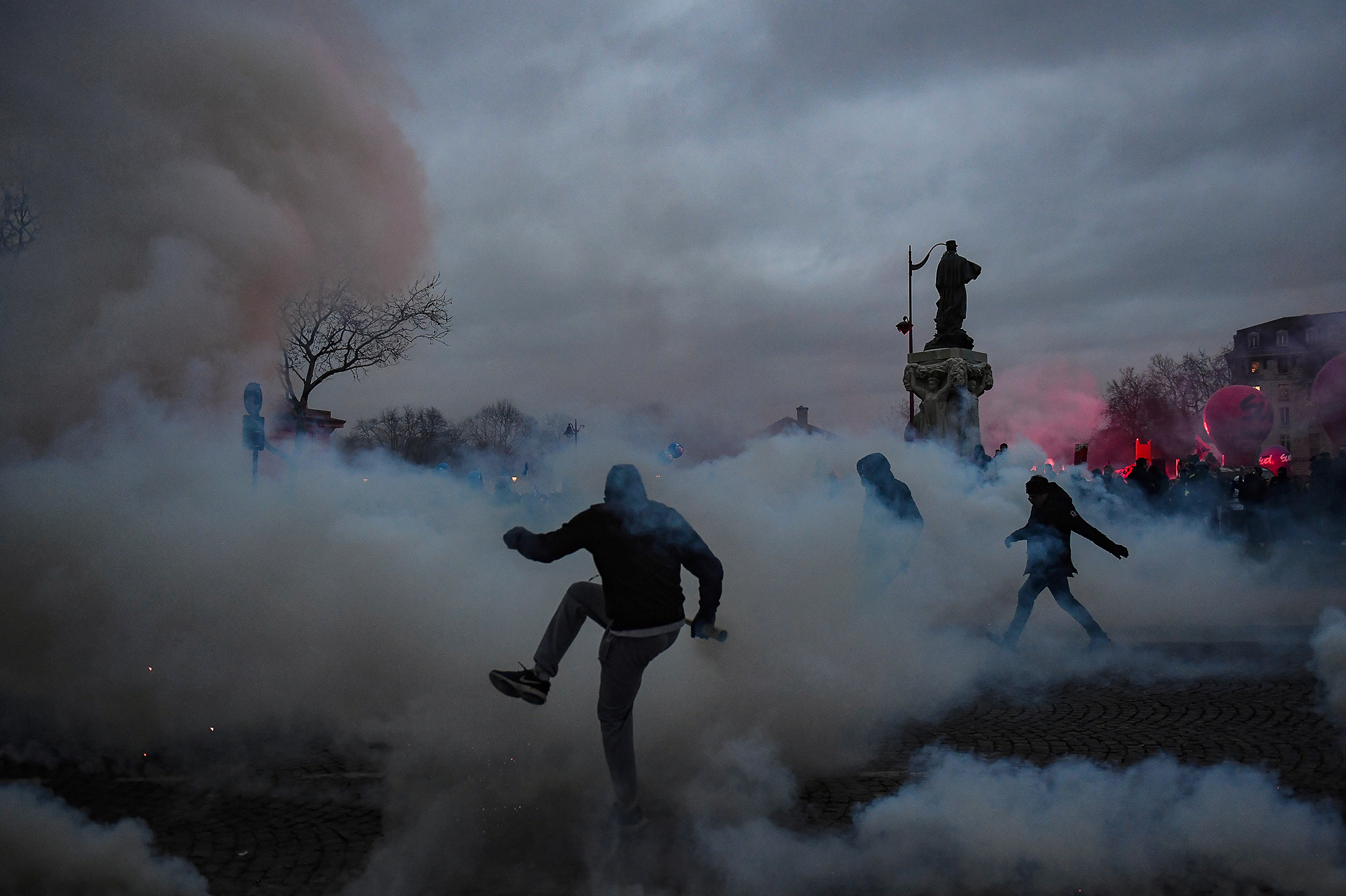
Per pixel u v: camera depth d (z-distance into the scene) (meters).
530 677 4.71
